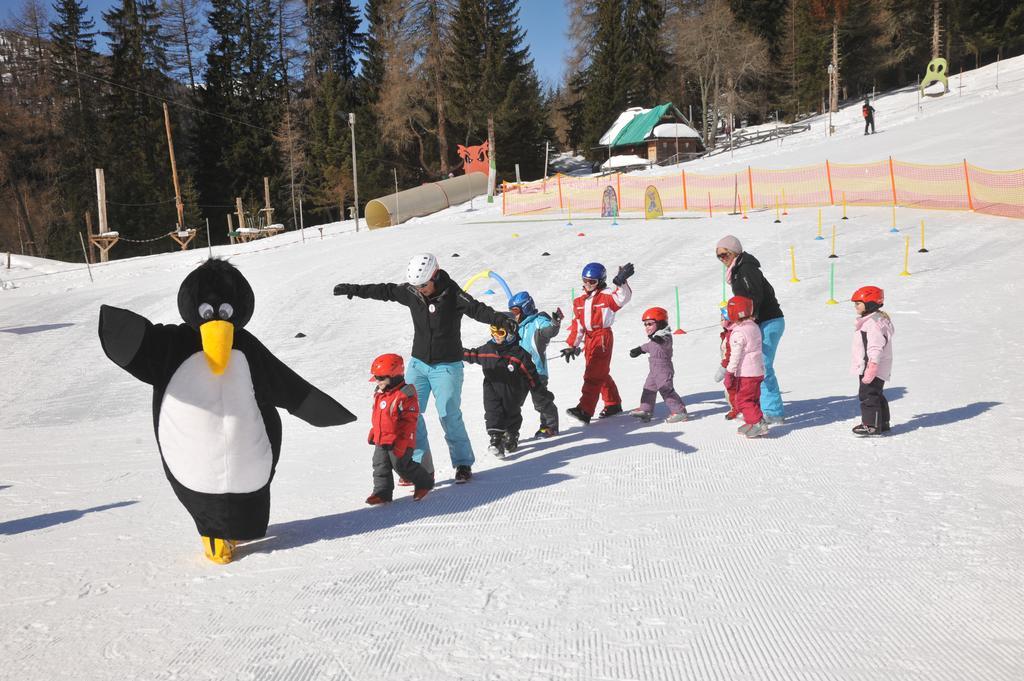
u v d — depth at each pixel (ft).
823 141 159.63
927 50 254.47
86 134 227.61
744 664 9.95
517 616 11.81
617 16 232.12
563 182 150.20
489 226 111.75
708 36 212.23
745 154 165.99
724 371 25.14
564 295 73.56
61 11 238.68
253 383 16.46
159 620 12.64
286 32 251.60
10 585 14.82
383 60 223.71
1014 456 19.22
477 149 198.29
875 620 11.07
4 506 22.89
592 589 12.75
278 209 234.17
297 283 85.51
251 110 237.45
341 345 64.54
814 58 250.37
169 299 85.87
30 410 51.70
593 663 10.15
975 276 61.46
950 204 88.74
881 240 78.13
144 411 49.62
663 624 11.28
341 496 21.65
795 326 52.65
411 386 20.04
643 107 242.78
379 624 11.82
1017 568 12.66
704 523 15.90
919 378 30.81
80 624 12.62
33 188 228.84
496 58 201.98
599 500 18.15
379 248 100.94
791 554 13.87
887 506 16.26
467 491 20.34
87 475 27.76
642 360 47.09
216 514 15.72
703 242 86.22
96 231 214.28
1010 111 144.25
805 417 25.94
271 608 12.84
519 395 24.82
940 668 9.59
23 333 75.05
